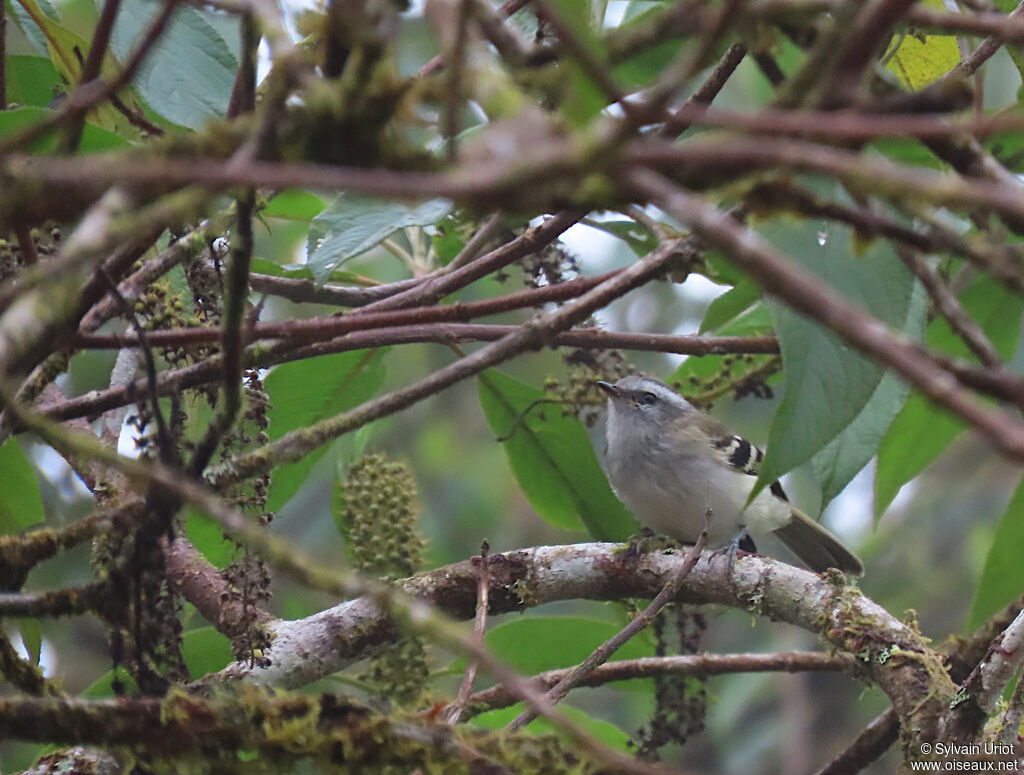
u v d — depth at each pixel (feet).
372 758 15.44
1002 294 27.84
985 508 55.88
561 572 26.40
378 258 48.06
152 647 16.65
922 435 26.86
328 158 11.24
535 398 31.81
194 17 22.99
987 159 13.21
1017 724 22.12
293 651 23.65
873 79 13.71
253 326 20.52
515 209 9.25
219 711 15.51
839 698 54.34
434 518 55.72
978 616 23.26
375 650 24.22
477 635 22.63
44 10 24.45
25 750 38.24
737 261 8.65
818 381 15.21
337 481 30.89
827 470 18.88
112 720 15.34
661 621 29.76
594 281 22.85
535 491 33.35
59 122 12.11
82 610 15.78
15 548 15.93
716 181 11.10
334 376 30.58
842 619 25.32
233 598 22.85
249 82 13.58
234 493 20.43
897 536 56.44
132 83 21.88
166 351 22.44
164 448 15.74
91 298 16.01
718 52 22.25
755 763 52.29
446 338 23.16
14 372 13.55
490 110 10.28
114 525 16.21
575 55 10.02
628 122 8.73
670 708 28.73
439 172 11.13
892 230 11.19
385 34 11.09
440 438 58.18
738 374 33.55
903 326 15.08
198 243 18.75
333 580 12.20
